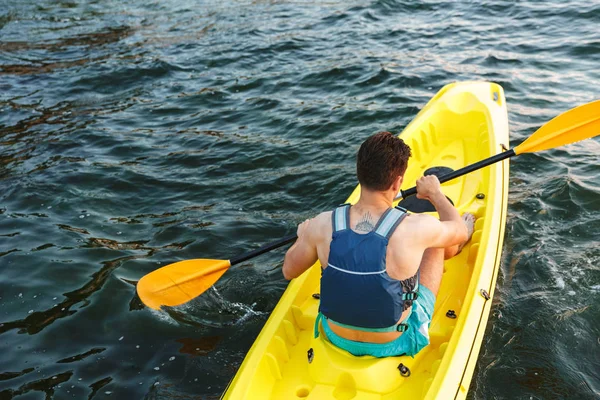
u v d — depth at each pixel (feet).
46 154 19.83
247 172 17.90
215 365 10.93
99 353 11.26
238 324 11.93
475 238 11.64
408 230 7.47
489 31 27.78
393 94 22.12
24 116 23.29
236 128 20.93
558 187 15.19
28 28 36.40
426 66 24.47
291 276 8.50
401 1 33.83
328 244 7.74
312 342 8.87
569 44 24.93
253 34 31.45
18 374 10.80
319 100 22.48
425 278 8.70
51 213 16.17
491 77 22.68
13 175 18.39
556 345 10.69
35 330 11.85
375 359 8.30
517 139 18.06
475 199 13.08
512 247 13.29
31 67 29.12
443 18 30.53
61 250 14.39
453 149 15.43
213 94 24.20
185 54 29.30
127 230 15.31
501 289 12.07
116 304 12.49
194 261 10.01
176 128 21.39
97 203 16.65
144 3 40.83
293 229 15.03
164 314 12.23
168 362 11.02
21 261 13.94
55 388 10.48
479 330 9.34
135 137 20.83
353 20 31.89
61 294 12.83
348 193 16.31
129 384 10.55
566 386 9.89
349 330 8.14
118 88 25.85
